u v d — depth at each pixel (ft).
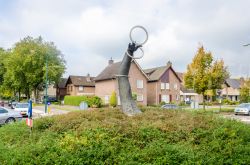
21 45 199.72
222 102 204.54
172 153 20.27
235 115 99.30
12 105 134.21
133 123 27.04
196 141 23.86
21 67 191.11
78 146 21.56
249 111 99.35
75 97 169.07
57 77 211.20
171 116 31.68
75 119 30.19
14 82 199.72
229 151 21.16
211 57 104.63
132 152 21.02
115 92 139.23
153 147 21.30
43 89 229.45
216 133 24.31
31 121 27.63
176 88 181.68
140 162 19.51
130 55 35.14
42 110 129.08
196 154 20.63
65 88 256.32
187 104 173.99
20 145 24.71
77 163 19.19
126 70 35.42
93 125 26.20
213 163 19.69
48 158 19.85
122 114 33.04
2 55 234.17
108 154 20.45
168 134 24.70
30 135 27.25
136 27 35.63
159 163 19.03
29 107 28.07
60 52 214.69
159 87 172.65
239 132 25.55
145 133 24.12
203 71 104.58
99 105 141.79
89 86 230.07
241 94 158.71
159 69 181.68
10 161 20.02
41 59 193.88
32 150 21.34
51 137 25.17
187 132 25.02
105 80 158.92
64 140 23.13
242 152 21.47
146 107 40.75
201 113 33.94
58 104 192.13
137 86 156.35
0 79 239.91
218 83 105.81
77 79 231.30
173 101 176.35
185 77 109.60
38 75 196.54
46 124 30.53
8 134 29.12
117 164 19.53
